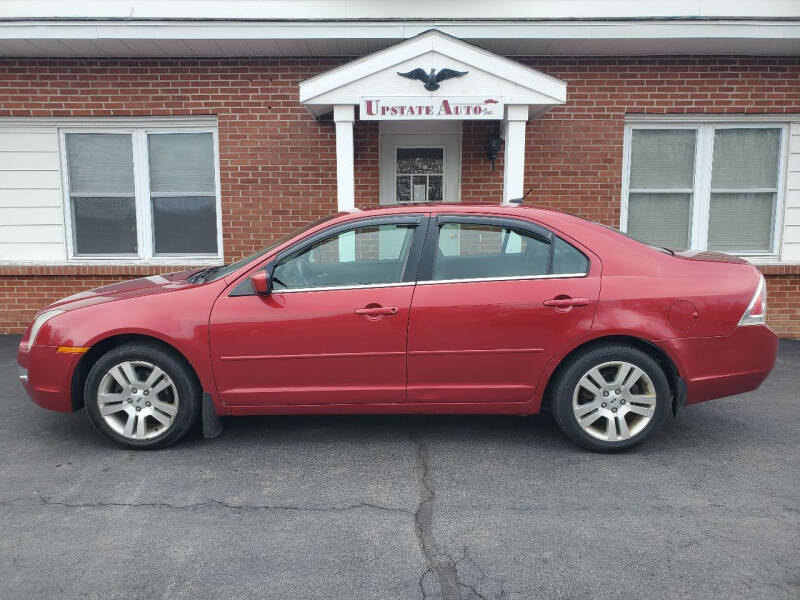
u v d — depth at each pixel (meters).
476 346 3.95
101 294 4.31
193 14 7.37
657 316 3.89
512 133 6.12
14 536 3.09
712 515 3.27
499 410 4.08
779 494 3.51
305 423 4.67
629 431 4.02
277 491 3.56
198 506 3.39
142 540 3.05
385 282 4.02
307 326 3.94
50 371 4.05
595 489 3.57
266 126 7.46
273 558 2.89
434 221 4.09
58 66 7.34
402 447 4.20
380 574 2.77
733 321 3.93
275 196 7.55
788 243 7.78
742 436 4.41
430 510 3.34
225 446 4.22
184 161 7.70
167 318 3.95
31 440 4.36
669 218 7.84
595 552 2.93
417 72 5.90
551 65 7.39
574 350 3.98
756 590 2.64
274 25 6.67
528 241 4.05
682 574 2.76
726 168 7.73
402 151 7.62
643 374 3.94
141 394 4.06
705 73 7.39
